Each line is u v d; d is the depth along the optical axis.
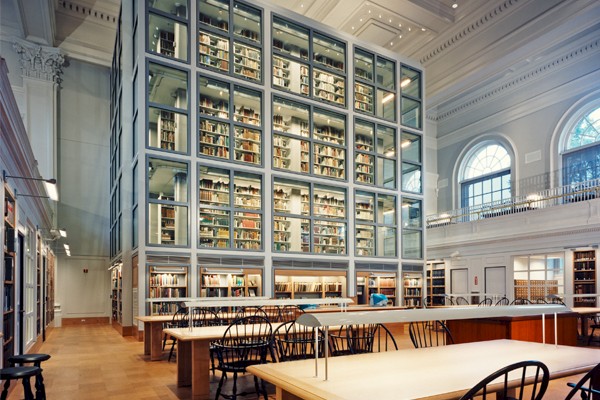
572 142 13.48
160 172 9.79
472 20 13.88
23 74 12.90
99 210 14.21
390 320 2.63
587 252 10.48
